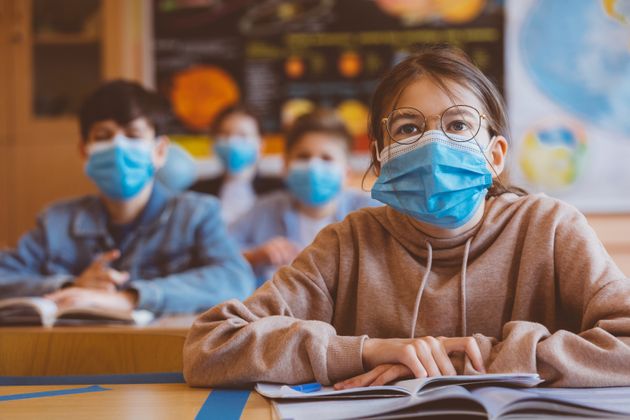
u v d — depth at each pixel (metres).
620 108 3.84
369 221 1.21
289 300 1.12
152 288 1.96
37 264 2.19
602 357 0.89
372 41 3.87
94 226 2.19
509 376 0.84
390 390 0.84
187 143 3.90
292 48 3.90
